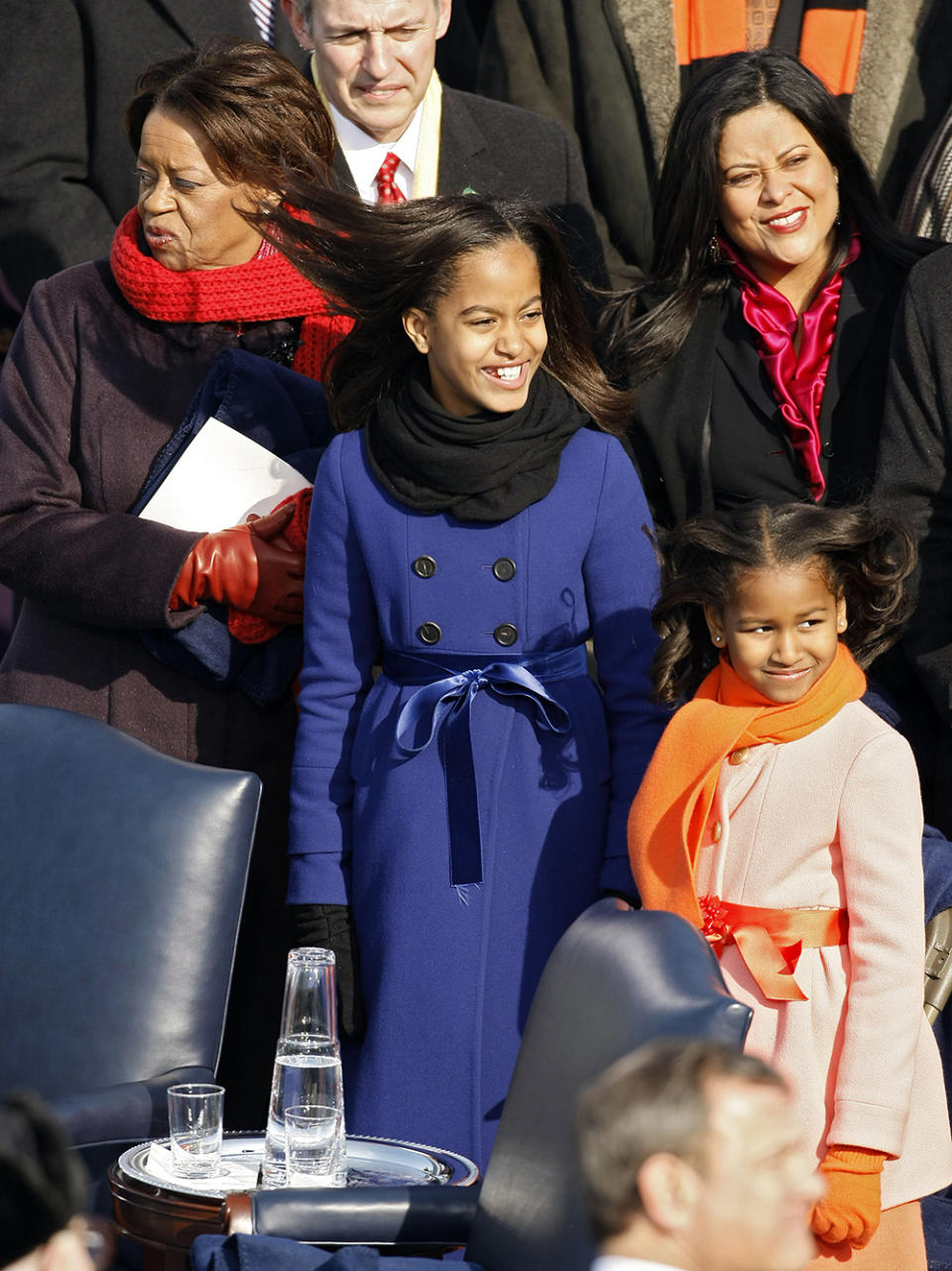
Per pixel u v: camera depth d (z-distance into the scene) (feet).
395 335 37.01
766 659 33.09
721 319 43.47
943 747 42.93
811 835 32.42
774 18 53.47
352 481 36.76
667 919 27.55
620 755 36.14
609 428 38.17
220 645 39.93
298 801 37.01
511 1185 26.89
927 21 53.21
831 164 42.68
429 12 45.91
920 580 41.50
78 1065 34.63
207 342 41.09
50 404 41.06
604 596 36.47
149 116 40.01
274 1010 41.47
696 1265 19.06
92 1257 20.35
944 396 41.27
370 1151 31.78
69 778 36.94
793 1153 19.15
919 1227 32.32
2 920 36.11
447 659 35.88
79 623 41.27
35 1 51.62
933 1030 38.42
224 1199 28.22
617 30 53.67
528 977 34.91
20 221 51.34
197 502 39.96
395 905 35.22
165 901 35.27
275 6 55.62
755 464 42.83
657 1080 19.57
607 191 53.98
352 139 47.34
